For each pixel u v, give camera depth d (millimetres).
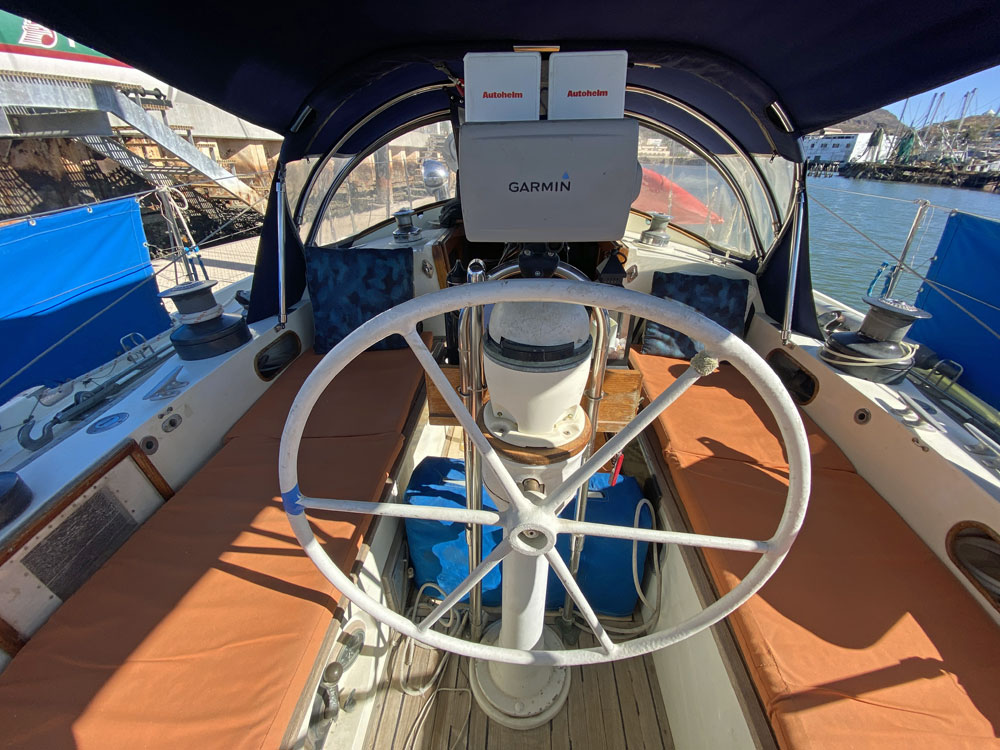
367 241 3260
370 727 1583
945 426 1626
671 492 1822
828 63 1407
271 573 1399
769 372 593
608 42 1589
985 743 1024
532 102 712
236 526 1561
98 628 1242
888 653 1195
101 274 4059
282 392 2354
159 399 1808
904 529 1571
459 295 593
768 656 1181
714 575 1422
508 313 831
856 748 1016
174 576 1386
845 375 1979
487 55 687
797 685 1123
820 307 2752
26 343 3494
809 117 1787
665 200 3221
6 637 1189
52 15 1006
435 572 1839
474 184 696
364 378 2453
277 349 2543
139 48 1243
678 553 1624
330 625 1297
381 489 1736
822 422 2064
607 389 1606
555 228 736
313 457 1884
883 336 1928
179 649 1195
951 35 1075
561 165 681
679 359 2670
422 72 2176
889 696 1105
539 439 946
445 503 1822
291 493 782
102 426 1639
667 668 1643
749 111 1966
